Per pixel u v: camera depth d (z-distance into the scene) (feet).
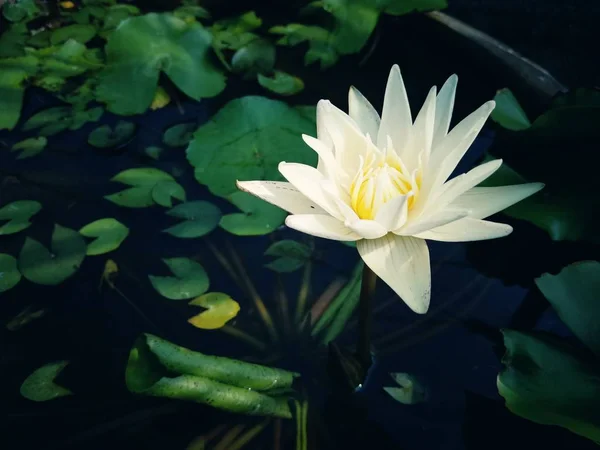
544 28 1.48
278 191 0.79
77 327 0.94
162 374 0.81
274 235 1.09
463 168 1.17
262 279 1.01
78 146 1.26
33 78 1.40
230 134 1.20
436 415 0.82
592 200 0.96
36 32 1.57
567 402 0.73
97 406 0.84
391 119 0.82
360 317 0.87
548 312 0.96
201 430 0.81
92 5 1.68
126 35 1.39
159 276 1.00
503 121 1.17
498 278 1.03
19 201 1.11
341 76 1.42
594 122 0.96
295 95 1.36
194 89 1.34
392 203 0.68
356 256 1.05
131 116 1.33
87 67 1.43
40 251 1.02
